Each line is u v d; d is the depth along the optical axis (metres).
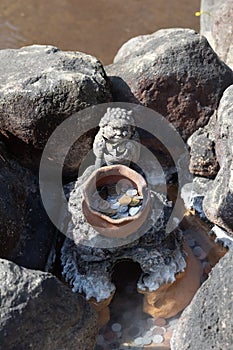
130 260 1.68
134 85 1.82
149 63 1.80
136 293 1.67
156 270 1.60
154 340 1.59
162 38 1.88
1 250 1.59
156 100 1.82
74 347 1.44
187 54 1.80
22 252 1.64
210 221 1.73
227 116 1.66
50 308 1.39
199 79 1.81
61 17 2.89
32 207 1.73
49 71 1.74
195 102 1.83
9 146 1.79
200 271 1.70
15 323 1.33
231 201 1.57
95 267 1.60
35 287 1.37
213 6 2.28
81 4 2.98
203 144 1.78
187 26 2.86
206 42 1.82
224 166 1.64
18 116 1.72
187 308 1.49
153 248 1.61
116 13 2.93
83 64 1.79
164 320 1.62
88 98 1.71
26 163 1.81
